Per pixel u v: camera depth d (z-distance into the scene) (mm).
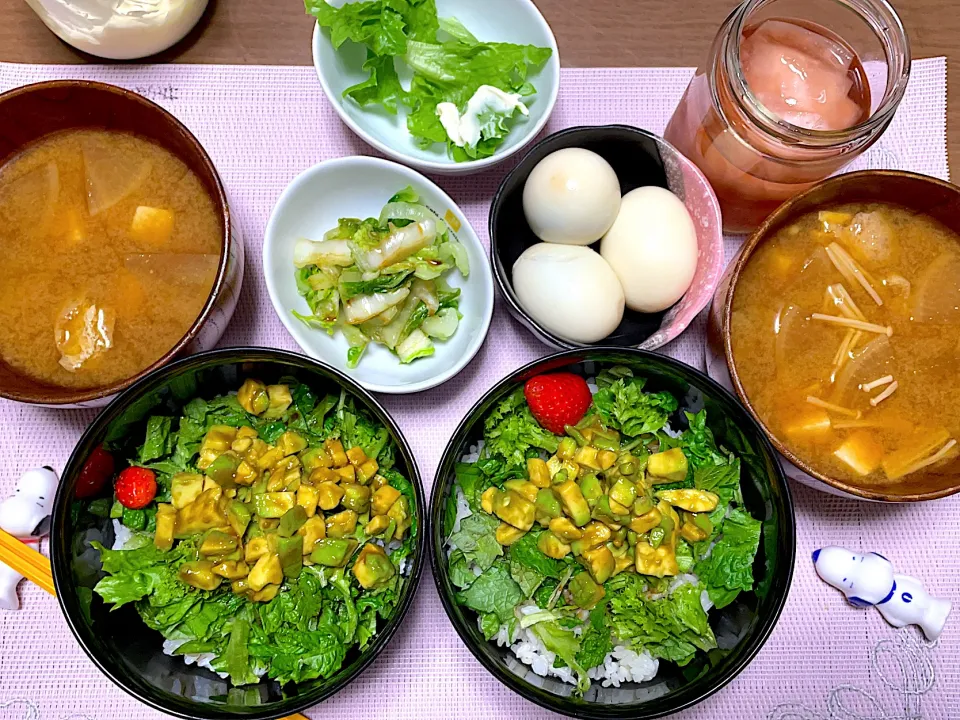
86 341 323
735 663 296
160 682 307
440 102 365
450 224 348
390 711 337
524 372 309
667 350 370
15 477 347
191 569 305
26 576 335
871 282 334
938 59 379
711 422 333
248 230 366
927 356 329
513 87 365
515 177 335
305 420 333
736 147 321
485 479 330
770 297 333
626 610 317
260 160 372
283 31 379
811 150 301
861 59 326
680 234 333
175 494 317
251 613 315
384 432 321
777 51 327
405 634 340
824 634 352
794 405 328
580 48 383
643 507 312
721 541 326
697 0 384
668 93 381
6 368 319
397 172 343
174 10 343
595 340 334
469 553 321
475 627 321
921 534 359
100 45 350
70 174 336
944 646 351
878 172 311
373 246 338
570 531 309
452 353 358
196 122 372
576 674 323
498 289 346
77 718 334
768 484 310
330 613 314
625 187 368
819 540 358
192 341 298
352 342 354
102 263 330
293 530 309
